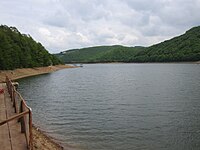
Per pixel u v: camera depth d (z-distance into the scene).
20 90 52.62
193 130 22.64
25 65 104.12
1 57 82.44
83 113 30.16
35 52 122.12
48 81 74.06
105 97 43.38
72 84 67.19
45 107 34.25
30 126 9.21
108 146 18.47
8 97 22.16
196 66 160.50
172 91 49.38
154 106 34.28
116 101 38.94
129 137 20.64
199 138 20.42
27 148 10.04
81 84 67.44
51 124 24.64
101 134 21.38
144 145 18.80
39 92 50.19
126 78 85.94
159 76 89.38
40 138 17.55
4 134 11.71
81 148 17.89
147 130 22.66
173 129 22.95
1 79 71.69
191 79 74.25
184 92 47.50
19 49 100.75
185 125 24.31
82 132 21.95
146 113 29.89
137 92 49.34
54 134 21.16
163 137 20.67
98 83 70.12
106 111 31.31
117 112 30.67
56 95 46.19
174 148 18.23
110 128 23.28
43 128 23.03
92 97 43.53
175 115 28.61
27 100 40.34
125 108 33.19
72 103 37.56
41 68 122.50
